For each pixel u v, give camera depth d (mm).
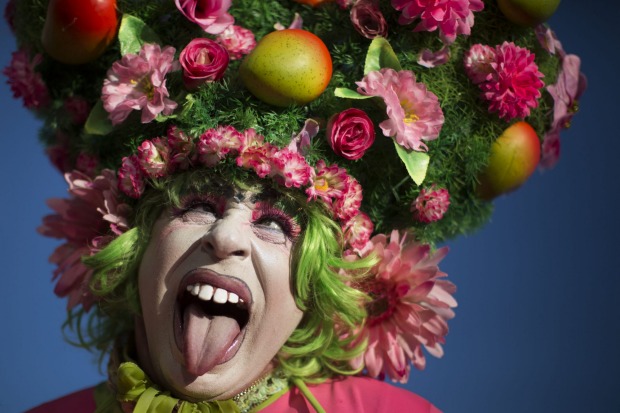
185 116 1956
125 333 2230
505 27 2127
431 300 2127
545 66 2199
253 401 2051
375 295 2150
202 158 1946
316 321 2074
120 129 2039
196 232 1952
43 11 2107
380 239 2086
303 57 1953
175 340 1947
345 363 2172
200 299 1983
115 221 2025
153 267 1973
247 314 1984
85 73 2102
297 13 2051
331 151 1991
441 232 2176
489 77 2059
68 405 2180
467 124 2076
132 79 1994
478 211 2178
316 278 1998
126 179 1990
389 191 2066
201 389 1939
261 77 1946
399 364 2152
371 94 1981
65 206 2145
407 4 2018
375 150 2025
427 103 2006
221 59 1964
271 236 1962
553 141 2254
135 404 2016
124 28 2021
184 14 1985
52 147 2221
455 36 2039
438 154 2059
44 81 2129
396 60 2012
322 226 1979
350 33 2047
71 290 2164
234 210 1949
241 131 1945
